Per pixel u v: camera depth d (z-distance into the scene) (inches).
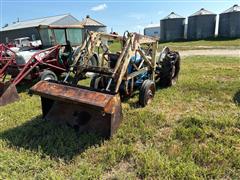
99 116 159.5
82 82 300.5
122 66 173.9
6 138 153.6
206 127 163.5
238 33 1202.0
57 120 173.5
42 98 174.9
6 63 291.6
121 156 132.8
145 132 157.9
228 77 315.0
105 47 212.8
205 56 575.2
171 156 131.8
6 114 199.8
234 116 182.9
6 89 228.2
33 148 140.9
